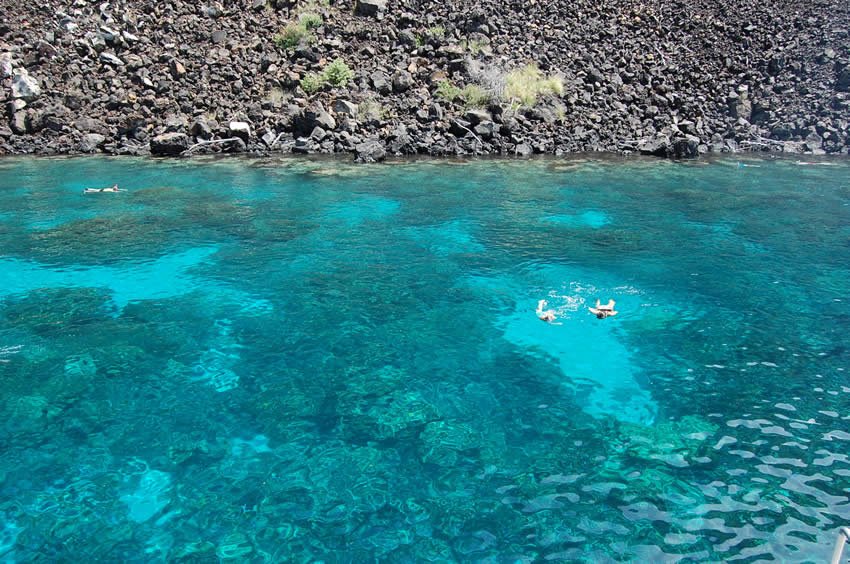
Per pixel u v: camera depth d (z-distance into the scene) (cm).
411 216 1135
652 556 414
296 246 984
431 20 2002
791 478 487
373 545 425
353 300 805
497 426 559
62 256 931
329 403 591
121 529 438
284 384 621
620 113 1811
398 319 758
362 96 1742
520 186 1343
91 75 1702
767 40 2058
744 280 873
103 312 768
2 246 964
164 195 1239
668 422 563
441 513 454
